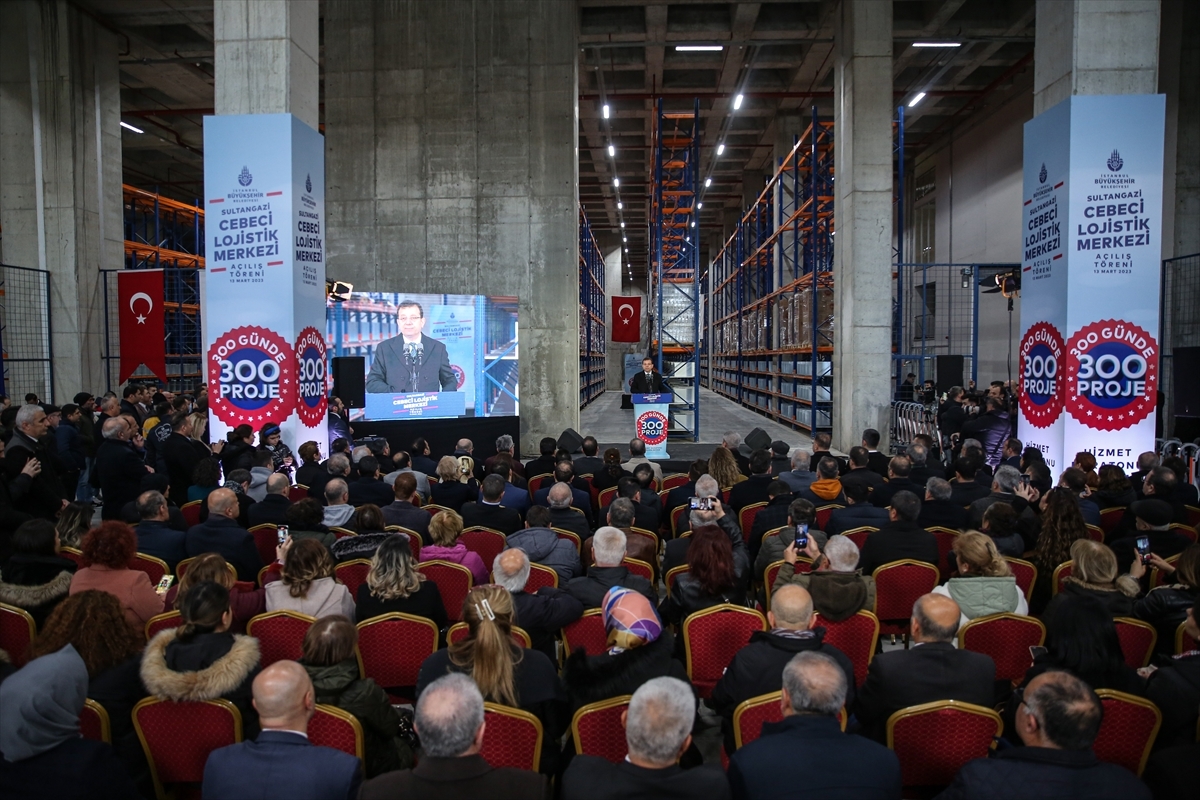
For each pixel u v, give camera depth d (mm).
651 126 24797
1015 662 3443
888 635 4504
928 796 2656
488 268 14266
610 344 43188
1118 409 8070
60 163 14336
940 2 16031
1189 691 2553
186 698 2391
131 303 12930
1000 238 20844
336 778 1997
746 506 5965
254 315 8281
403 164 14297
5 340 14383
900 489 6004
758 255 24391
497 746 2445
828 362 17109
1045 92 8734
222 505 4461
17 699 1999
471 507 5395
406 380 12258
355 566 4328
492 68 14188
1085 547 3471
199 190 30516
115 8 14773
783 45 18938
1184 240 13633
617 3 15852
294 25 8500
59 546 4195
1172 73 13586
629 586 3664
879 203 13578
